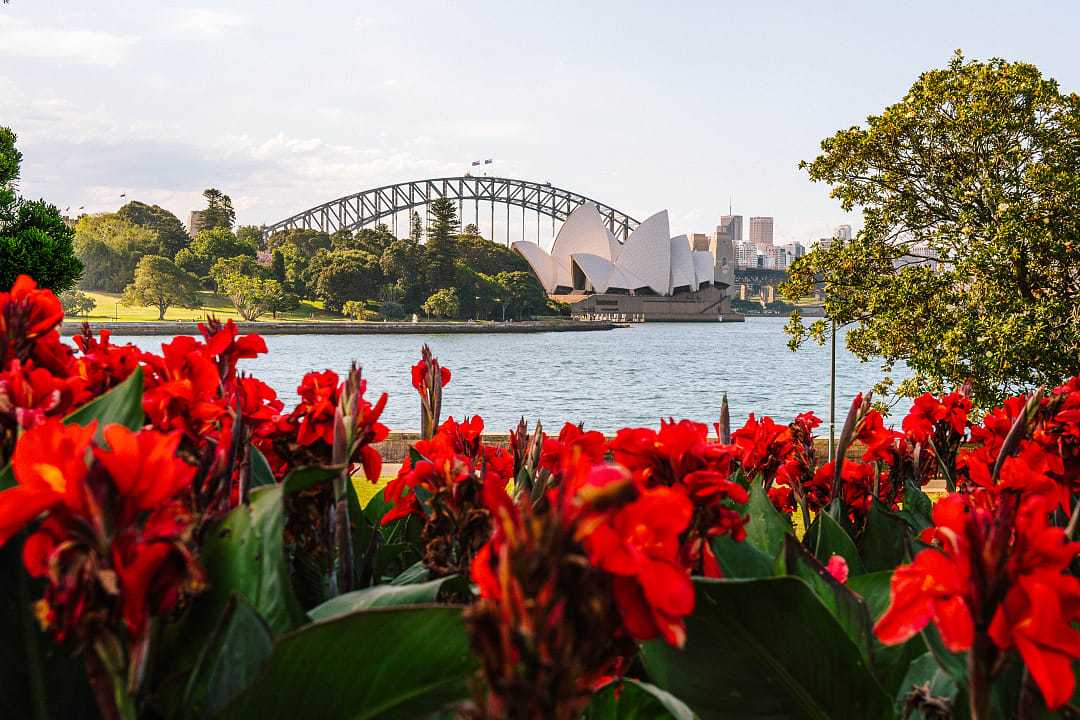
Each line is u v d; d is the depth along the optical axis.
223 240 131.88
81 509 0.71
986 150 13.44
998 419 2.13
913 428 2.43
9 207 14.77
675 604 0.68
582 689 0.66
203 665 0.99
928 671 1.32
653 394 38.03
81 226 138.25
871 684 1.22
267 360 58.44
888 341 13.12
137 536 0.73
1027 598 0.79
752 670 1.25
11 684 0.98
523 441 1.72
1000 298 12.10
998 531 0.80
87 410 1.16
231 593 1.02
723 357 68.06
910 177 13.88
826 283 14.06
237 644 0.98
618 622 0.73
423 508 1.62
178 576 0.76
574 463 0.72
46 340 1.44
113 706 0.77
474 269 142.12
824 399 35.53
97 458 0.72
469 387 41.03
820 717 1.25
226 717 0.94
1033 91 12.94
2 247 13.83
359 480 8.12
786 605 1.21
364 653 0.98
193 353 1.29
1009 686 1.21
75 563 0.70
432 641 0.99
